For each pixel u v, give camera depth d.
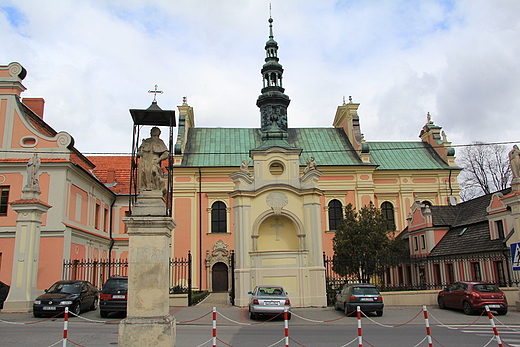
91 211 34.84
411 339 13.65
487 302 19.78
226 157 41.81
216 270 37.62
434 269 32.19
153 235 10.52
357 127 44.19
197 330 15.93
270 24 44.94
